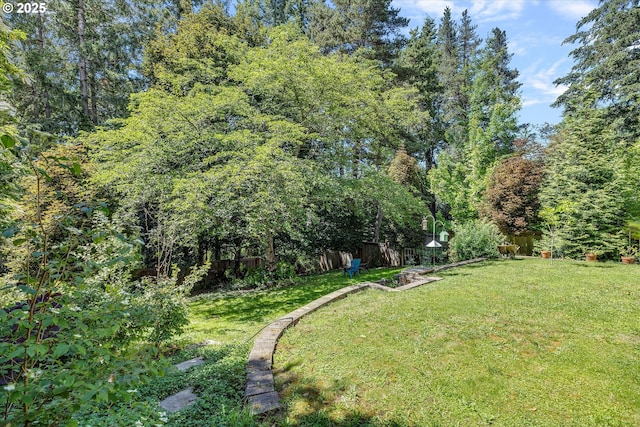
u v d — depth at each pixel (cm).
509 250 1230
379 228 1617
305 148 1176
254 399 317
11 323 147
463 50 2897
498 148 1931
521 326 464
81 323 152
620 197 1009
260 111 1119
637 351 380
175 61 1198
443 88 2266
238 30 1485
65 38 1377
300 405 309
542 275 798
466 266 995
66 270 167
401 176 1570
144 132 898
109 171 825
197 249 1213
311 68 1043
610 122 1552
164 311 448
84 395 135
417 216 1555
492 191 1393
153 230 830
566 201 1068
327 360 393
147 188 827
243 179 784
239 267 1245
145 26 1534
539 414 280
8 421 126
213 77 1181
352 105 1141
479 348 402
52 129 1213
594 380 326
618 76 1566
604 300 573
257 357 410
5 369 148
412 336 444
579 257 1077
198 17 1404
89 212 170
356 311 569
